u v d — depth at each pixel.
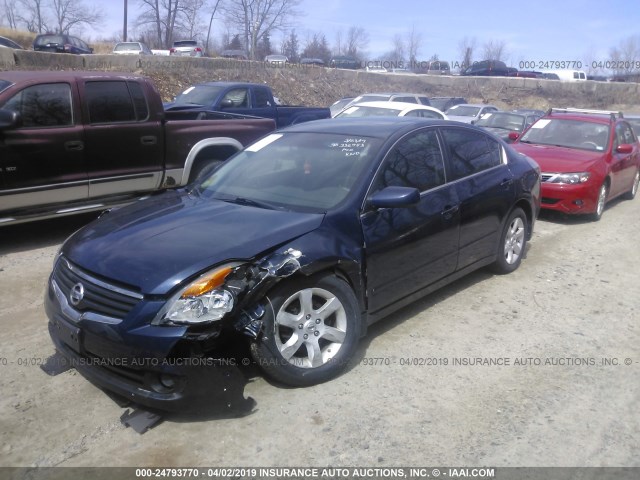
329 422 3.43
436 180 4.83
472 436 3.34
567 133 9.97
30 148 6.37
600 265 6.68
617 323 5.00
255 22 45.84
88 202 7.01
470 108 18.42
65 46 30.09
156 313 3.20
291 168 4.62
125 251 3.57
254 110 12.38
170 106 11.07
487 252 5.57
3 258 6.38
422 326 4.79
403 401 3.67
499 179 5.58
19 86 6.34
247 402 3.51
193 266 3.32
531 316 5.08
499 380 3.96
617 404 3.71
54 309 3.63
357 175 4.28
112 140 7.02
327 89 28.45
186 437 3.28
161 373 3.20
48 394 3.71
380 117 5.38
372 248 4.08
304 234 3.75
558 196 8.67
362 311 4.09
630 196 11.13
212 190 4.69
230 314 3.28
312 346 3.73
